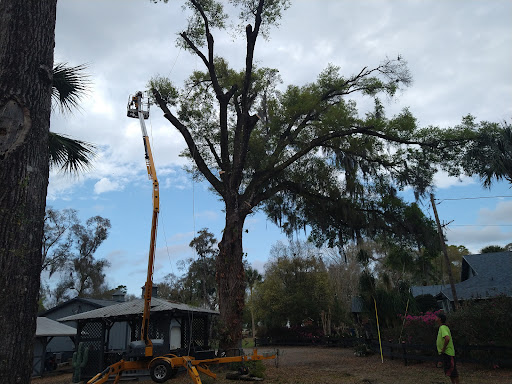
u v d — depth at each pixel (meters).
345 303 41.25
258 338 37.59
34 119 4.45
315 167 20.33
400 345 15.74
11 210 4.05
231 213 16.52
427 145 17.16
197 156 17.36
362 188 19.08
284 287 38.75
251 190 17.77
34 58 4.61
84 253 49.00
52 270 42.88
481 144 15.33
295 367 16.56
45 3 4.90
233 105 19.44
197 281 50.56
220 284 15.77
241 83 18.66
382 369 14.58
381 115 18.55
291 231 20.98
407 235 19.50
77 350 16.41
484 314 12.61
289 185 19.66
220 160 18.84
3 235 3.97
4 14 4.67
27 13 4.71
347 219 19.19
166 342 14.62
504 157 12.65
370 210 19.80
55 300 51.75
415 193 18.44
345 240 21.69
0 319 3.78
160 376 10.95
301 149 19.28
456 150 16.91
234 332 15.24
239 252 16.17
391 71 18.67
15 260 3.95
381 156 19.02
